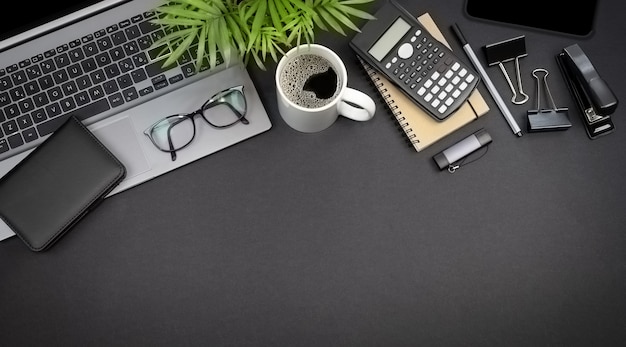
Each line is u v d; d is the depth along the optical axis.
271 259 0.81
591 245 0.82
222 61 0.83
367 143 0.84
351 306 0.80
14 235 0.81
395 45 0.82
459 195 0.83
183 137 0.82
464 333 0.80
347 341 0.80
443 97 0.81
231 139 0.83
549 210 0.82
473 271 0.81
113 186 0.80
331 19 0.75
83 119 0.82
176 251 0.82
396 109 0.83
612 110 0.80
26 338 0.80
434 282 0.81
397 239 0.82
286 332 0.80
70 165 0.80
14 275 0.81
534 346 0.80
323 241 0.82
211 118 0.83
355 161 0.83
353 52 0.86
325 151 0.83
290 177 0.83
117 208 0.82
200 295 0.81
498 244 0.82
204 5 0.72
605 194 0.83
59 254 0.81
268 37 0.73
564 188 0.83
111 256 0.81
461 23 0.87
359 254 0.81
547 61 0.86
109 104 0.83
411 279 0.81
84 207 0.80
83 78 0.83
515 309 0.80
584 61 0.81
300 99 0.77
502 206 0.82
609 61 0.86
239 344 0.80
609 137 0.84
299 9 0.74
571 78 0.84
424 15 0.85
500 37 0.87
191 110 0.83
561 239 0.82
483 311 0.80
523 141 0.84
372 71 0.84
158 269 0.81
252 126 0.83
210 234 0.82
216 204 0.82
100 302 0.81
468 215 0.82
